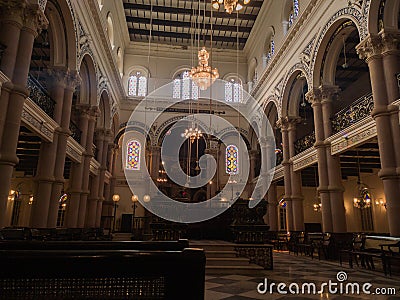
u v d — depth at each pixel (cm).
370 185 1994
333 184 1252
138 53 2508
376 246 873
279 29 1853
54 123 1140
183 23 2317
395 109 884
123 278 189
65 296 184
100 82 1688
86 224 1742
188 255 186
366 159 1675
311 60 1397
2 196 762
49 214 1127
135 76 2455
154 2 2122
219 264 828
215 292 539
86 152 1537
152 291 189
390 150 884
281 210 2358
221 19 2284
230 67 2580
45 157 1133
